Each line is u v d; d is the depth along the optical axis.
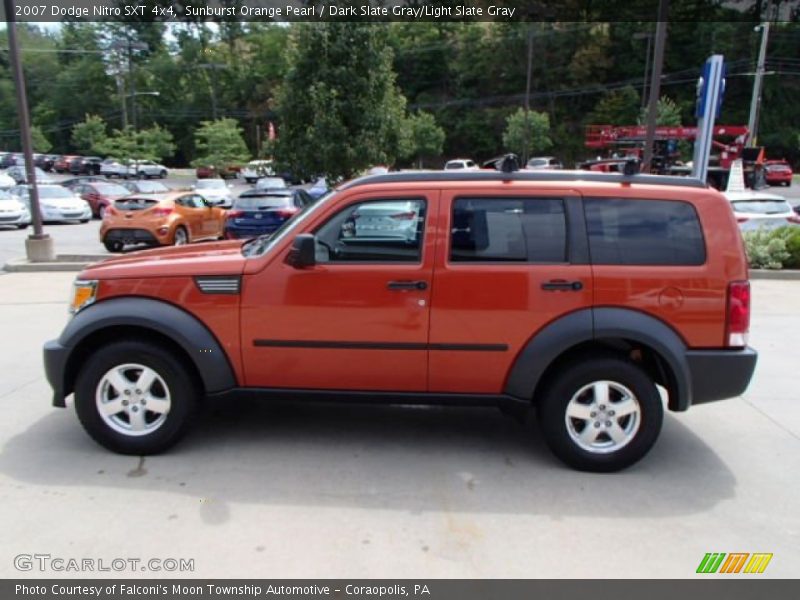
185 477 3.72
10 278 10.88
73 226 21.77
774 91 55.44
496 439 4.36
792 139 54.19
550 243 3.76
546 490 3.63
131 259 4.23
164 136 54.50
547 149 57.81
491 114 60.88
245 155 50.47
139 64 69.88
